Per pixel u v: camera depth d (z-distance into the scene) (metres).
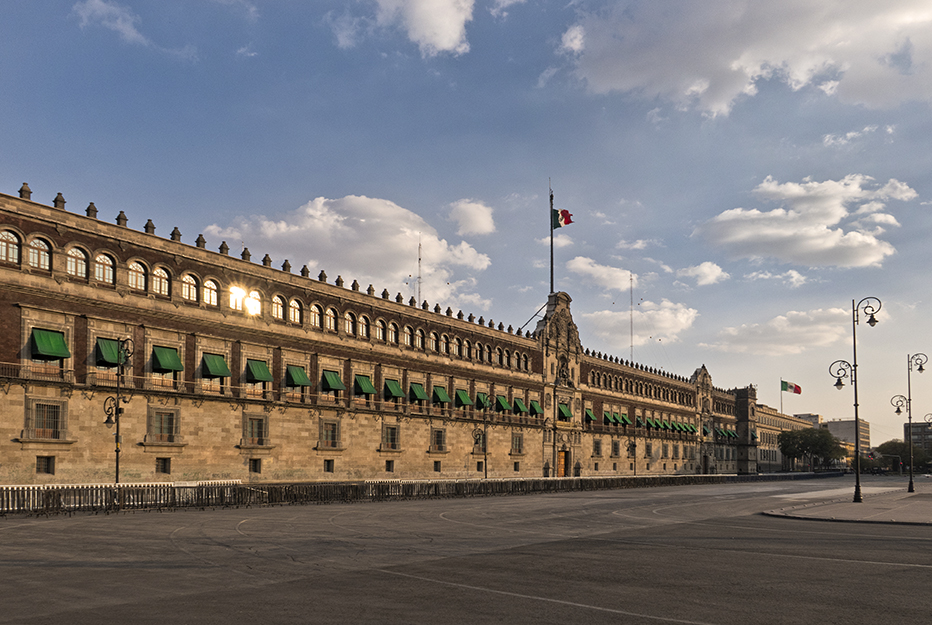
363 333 74.81
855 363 53.41
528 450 98.94
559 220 108.94
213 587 16.45
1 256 47.38
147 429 54.28
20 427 47.19
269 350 64.44
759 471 184.00
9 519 33.62
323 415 68.69
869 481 125.81
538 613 14.00
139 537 26.08
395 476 76.38
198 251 59.12
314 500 48.56
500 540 26.55
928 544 26.02
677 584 17.23
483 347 92.69
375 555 21.97
